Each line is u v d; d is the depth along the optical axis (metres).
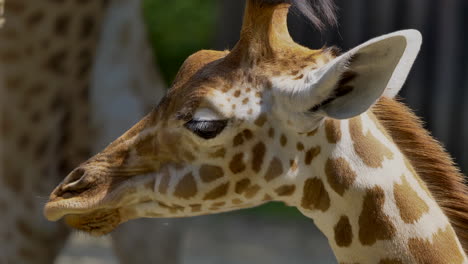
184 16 30.39
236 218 22.58
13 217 12.71
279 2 7.91
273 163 7.82
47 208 8.13
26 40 12.48
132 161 8.11
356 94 7.30
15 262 12.73
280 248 20.22
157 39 30.00
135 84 13.08
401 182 7.85
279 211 23.03
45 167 12.88
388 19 24.66
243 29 8.05
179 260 13.09
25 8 12.37
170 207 8.07
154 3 30.61
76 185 8.13
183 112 7.80
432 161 8.25
